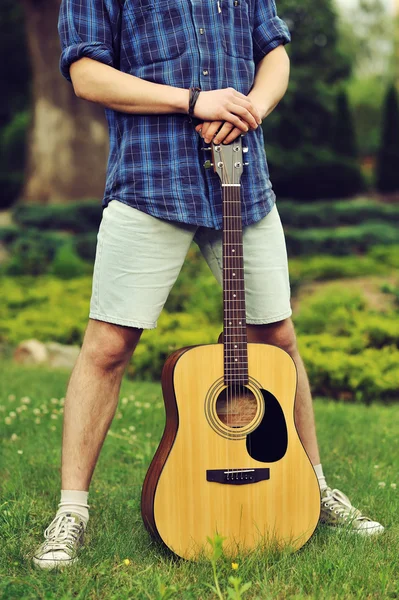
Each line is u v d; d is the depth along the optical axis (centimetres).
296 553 294
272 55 330
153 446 452
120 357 311
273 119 2194
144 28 303
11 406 552
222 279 315
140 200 301
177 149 301
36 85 1723
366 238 1588
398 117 2305
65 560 280
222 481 288
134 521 328
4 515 325
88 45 302
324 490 333
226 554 286
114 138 314
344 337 714
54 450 442
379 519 335
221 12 307
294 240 1534
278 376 298
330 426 508
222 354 292
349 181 2164
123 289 304
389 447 456
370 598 261
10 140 2436
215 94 294
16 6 2442
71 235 1522
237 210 301
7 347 849
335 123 2305
